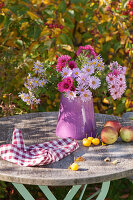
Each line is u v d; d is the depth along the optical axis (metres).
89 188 2.80
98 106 3.27
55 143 1.63
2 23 2.88
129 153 1.56
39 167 1.39
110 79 1.63
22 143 1.59
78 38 3.38
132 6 2.89
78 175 1.30
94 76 1.62
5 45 2.93
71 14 2.86
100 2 2.87
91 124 1.74
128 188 2.87
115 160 1.44
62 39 2.82
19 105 2.72
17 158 1.45
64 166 1.40
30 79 1.69
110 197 2.68
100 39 3.10
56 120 2.13
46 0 2.89
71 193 1.40
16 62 2.83
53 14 2.80
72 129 1.73
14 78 2.81
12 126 1.99
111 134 1.64
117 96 1.65
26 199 1.42
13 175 1.30
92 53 1.73
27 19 2.82
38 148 1.54
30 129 1.93
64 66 1.62
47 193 1.41
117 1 2.94
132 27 3.02
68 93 1.57
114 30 3.03
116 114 3.20
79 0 2.82
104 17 2.98
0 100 2.83
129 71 3.11
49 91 1.75
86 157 1.51
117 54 3.17
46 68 1.71
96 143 1.66
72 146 1.57
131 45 2.93
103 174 1.31
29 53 2.92
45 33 2.82
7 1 2.80
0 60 2.83
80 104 1.70
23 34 2.90
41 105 3.12
